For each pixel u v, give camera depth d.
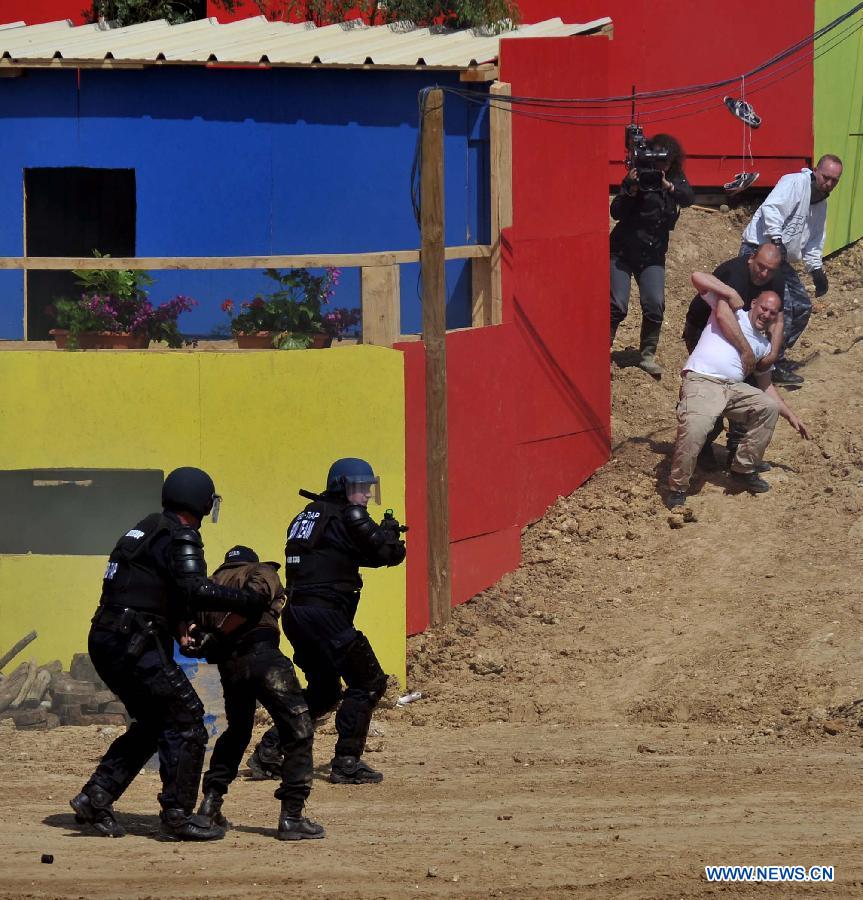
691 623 44.59
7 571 43.56
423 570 45.69
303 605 33.31
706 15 66.44
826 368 58.16
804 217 55.44
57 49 47.44
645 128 66.19
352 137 47.78
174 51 47.84
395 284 44.28
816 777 33.97
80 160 47.50
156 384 42.94
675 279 64.38
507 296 48.97
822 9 68.06
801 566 46.38
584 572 48.28
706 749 37.25
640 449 53.88
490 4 54.50
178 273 44.91
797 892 24.44
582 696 41.91
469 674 43.84
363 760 36.75
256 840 28.62
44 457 43.34
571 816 30.64
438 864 26.47
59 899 23.75
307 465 43.06
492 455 48.25
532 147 49.66
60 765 35.91
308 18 59.06
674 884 24.92
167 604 28.59
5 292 46.88
